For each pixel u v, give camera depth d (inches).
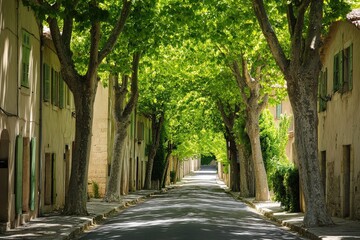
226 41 1171.9
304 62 868.0
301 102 868.0
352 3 1090.1
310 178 858.1
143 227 841.5
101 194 1700.3
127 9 1026.7
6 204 797.9
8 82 800.3
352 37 953.5
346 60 1000.9
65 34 1011.9
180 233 743.7
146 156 2822.3
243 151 1905.8
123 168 2009.1
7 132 800.9
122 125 1501.0
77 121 1021.8
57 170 1195.3
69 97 1311.5
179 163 4355.3
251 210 1346.0
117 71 1210.0
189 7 1061.8
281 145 1888.5
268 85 1523.1
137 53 1443.2
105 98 1706.4
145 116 2618.1
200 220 951.6
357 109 922.1
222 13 1121.4
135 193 2162.9
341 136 1017.5
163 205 1422.2
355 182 936.3
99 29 1018.1
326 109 1138.0
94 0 834.8
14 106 836.0
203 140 3356.3
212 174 6082.7
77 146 1020.5
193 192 2393.0
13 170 828.0
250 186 1895.9
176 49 1472.7
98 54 1027.9
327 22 913.5
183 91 1871.3
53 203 1156.5
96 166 1701.5
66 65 1009.5
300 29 864.3
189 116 2564.0
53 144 1147.9
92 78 1021.8
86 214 1022.4
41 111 1019.3
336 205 1050.1
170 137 2827.3
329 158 1109.7
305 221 848.9
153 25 1091.3
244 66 1552.7
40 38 1019.3
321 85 1178.0
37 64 995.3
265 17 880.3
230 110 2138.3
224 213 1168.8
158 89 1952.5
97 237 745.0
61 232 757.3
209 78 1695.4
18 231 773.9
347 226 836.0
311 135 866.1
